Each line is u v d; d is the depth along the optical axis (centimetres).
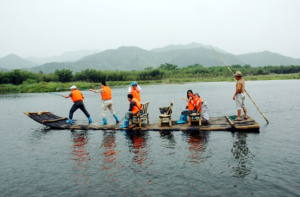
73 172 584
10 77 5256
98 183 521
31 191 501
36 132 1024
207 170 566
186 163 611
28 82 5022
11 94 3612
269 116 1214
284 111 1345
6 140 910
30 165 643
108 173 568
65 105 2100
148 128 953
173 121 1066
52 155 715
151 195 463
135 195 466
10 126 1189
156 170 574
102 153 709
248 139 797
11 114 1622
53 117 1202
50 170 604
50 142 855
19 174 587
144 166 600
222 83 4800
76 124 1088
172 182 512
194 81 5856
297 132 880
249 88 3150
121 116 1375
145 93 2834
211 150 701
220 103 1775
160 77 6638
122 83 5559
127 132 939
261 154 659
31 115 1103
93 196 469
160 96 2419
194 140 802
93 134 934
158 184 505
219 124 961
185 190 478
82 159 668
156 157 659
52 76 5759
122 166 606
